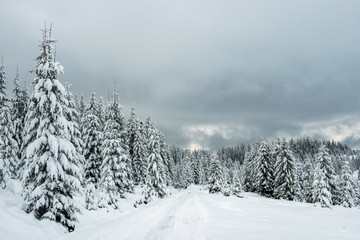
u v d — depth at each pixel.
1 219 10.02
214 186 51.69
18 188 18.61
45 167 12.32
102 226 12.38
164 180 35.84
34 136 12.85
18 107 26.39
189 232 10.14
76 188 12.80
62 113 13.20
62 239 10.02
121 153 25.92
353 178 37.62
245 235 8.66
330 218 13.53
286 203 30.11
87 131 27.61
